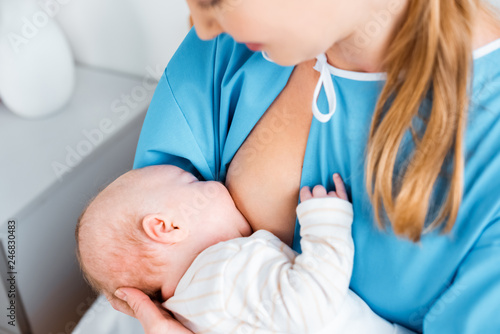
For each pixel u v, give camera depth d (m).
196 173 0.97
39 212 1.36
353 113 0.67
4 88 1.49
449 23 0.55
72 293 1.59
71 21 1.60
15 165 1.41
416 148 0.60
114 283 0.90
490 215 0.58
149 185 0.89
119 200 0.89
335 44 0.63
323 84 0.67
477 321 0.60
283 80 0.75
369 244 0.70
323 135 0.70
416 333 0.75
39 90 1.49
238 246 0.79
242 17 0.49
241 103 0.80
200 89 0.85
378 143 0.62
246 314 0.75
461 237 0.60
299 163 0.75
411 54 0.58
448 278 0.63
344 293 0.70
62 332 1.62
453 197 0.58
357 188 0.69
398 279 0.68
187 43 0.88
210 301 0.77
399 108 0.59
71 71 1.55
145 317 0.83
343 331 0.72
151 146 0.91
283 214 0.80
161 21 1.43
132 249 0.88
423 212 0.60
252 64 0.78
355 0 0.52
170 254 0.86
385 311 0.75
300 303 0.70
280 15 0.49
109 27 1.56
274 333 0.75
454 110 0.57
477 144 0.58
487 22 0.61
